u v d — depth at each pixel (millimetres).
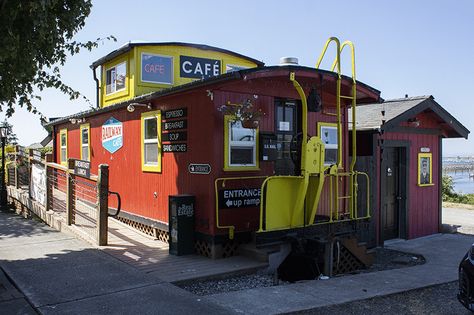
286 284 6965
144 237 8992
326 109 9242
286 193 7469
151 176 9336
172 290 5629
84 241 8398
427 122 11711
